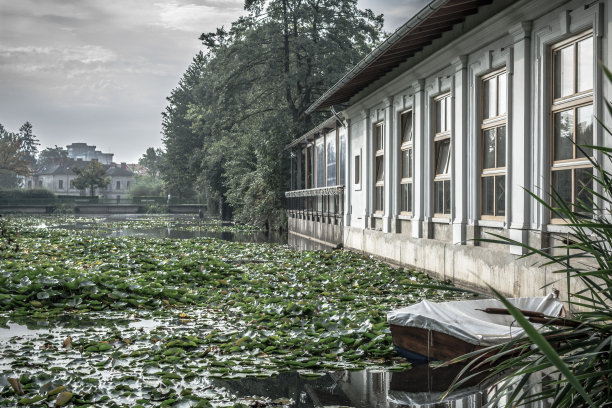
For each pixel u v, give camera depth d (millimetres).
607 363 2779
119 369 5680
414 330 6160
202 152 61844
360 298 10242
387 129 16297
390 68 15531
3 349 6516
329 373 5742
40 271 10617
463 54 11383
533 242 8969
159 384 5191
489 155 10742
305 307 8680
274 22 40219
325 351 6551
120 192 133875
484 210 10867
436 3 9398
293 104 40688
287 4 40312
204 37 43156
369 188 18359
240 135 44906
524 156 9188
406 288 11312
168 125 73812
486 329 5977
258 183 37406
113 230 34906
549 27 8539
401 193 15664
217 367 5844
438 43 12438
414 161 14273
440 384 5305
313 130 26406
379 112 17203
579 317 3201
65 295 9914
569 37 8227
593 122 7578
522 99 9250
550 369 5496
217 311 9328
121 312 9281
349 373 5742
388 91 16000
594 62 7539
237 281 12461
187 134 71000
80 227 38031
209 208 73375
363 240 18906
